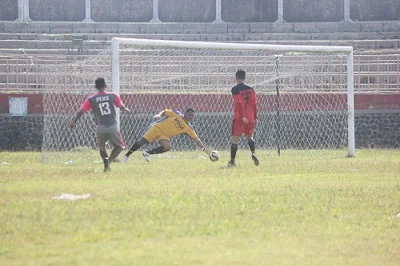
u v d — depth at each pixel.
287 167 70.12
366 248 35.38
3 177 59.06
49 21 185.62
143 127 105.75
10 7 186.00
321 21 191.25
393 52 125.81
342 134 111.62
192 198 46.81
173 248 33.91
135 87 107.38
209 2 193.25
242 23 181.38
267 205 44.97
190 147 103.75
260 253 33.50
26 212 40.91
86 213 40.97
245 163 75.44
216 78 108.44
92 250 33.28
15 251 33.06
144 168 67.56
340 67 113.81
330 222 40.72
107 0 190.62
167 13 192.50
